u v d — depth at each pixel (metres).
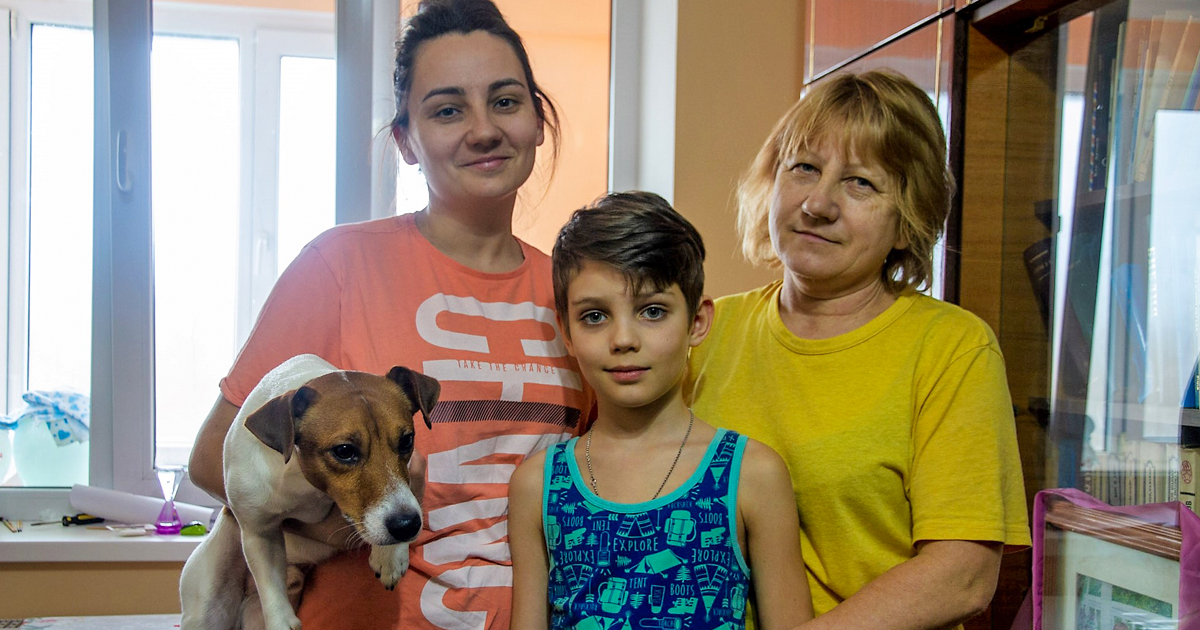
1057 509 1.61
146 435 2.49
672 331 1.16
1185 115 1.41
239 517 1.20
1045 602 1.63
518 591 1.21
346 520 1.21
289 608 1.20
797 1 2.49
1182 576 1.33
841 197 1.14
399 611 1.22
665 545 1.13
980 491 1.04
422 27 1.30
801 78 2.49
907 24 1.80
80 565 2.24
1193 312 1.38
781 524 1.13
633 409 1.20
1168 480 1.40
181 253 2.56
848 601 1.04
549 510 1.19
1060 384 1.64
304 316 1.26
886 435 1.12
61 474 2.47
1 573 2.21
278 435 1.11
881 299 1.23
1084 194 1.60
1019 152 1.68
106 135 2.46
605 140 3.06
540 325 1.35
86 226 2.52
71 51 2.49
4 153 2.47
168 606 2.27
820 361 1.19
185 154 2.55
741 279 2.47
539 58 3.03
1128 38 1.51
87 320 2.53
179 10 2.52
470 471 1.25
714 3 2.44
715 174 2.45
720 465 1.15
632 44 2.75
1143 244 1.48
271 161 2.59
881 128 1.12
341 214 2.50
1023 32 1.66
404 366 1.23
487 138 1.25
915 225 1.16
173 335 2.56
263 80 2.57
